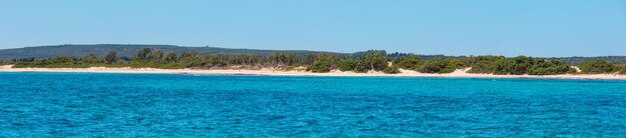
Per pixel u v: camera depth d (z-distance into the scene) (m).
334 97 82.56
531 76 178.50
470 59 199.62
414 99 79.38
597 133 44.41
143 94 86.75
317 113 56.78
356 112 58.25
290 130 44.28
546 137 42.25
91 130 43.50
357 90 103.25
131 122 48.09
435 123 49.22
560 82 145.50
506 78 174.12
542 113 59.16
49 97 77.81
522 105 69.62
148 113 55.50
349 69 196.88
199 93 90.75
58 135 41.22
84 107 61.62
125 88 105.75
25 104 65.12
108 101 70.88
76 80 145.00
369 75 185.50
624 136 43.12
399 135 42.50
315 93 92.75
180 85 120.38
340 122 49.22
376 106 66.25
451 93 95.25
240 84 127.00
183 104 67.06
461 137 41.91
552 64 184.50
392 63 199.75
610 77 172.88
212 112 56.91
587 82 146.75
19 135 41.16
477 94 92.81
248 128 45.19
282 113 56.47
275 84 127.94
